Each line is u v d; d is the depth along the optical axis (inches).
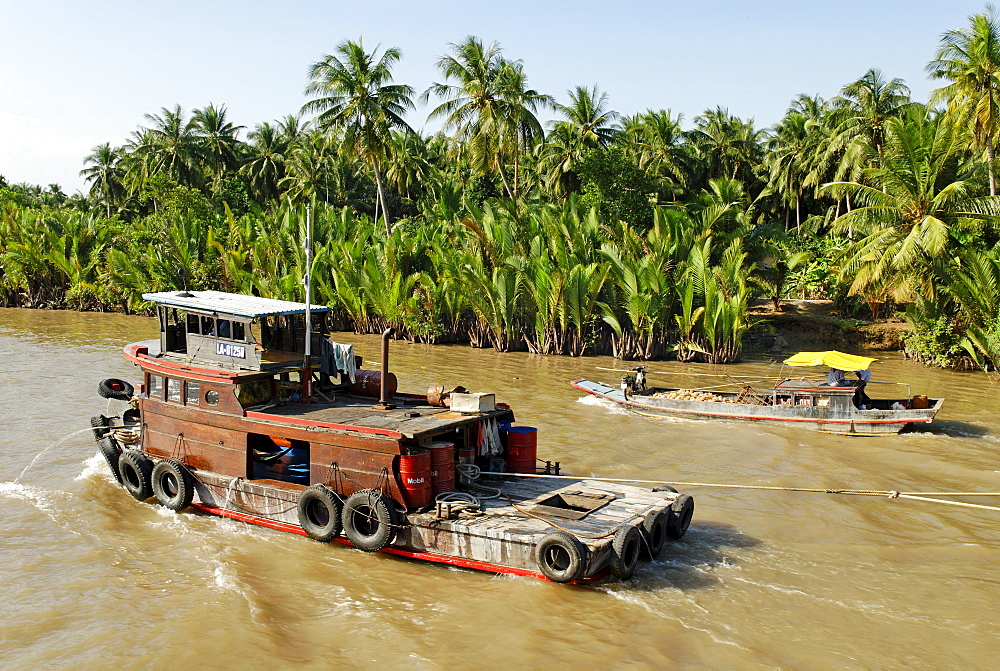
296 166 2443.4
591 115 1971.0
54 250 2086.6
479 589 392.2
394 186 2551.7
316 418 462.0
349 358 522.0
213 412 491.5
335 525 436.1
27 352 1237.7
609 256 1336.1
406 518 418.9
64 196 3868.1
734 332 1279.5
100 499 530.3
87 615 368.5
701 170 2140.7
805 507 538.0
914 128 1141.7
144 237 2084.2
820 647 345.4
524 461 493.0
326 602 382.0
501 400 920.9
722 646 343.9
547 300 1352.1
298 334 528.7
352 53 1787.6
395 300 1510.8
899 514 525.0
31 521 489.1
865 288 1275.8
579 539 385.4
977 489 587.8
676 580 411.2
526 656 333.7
